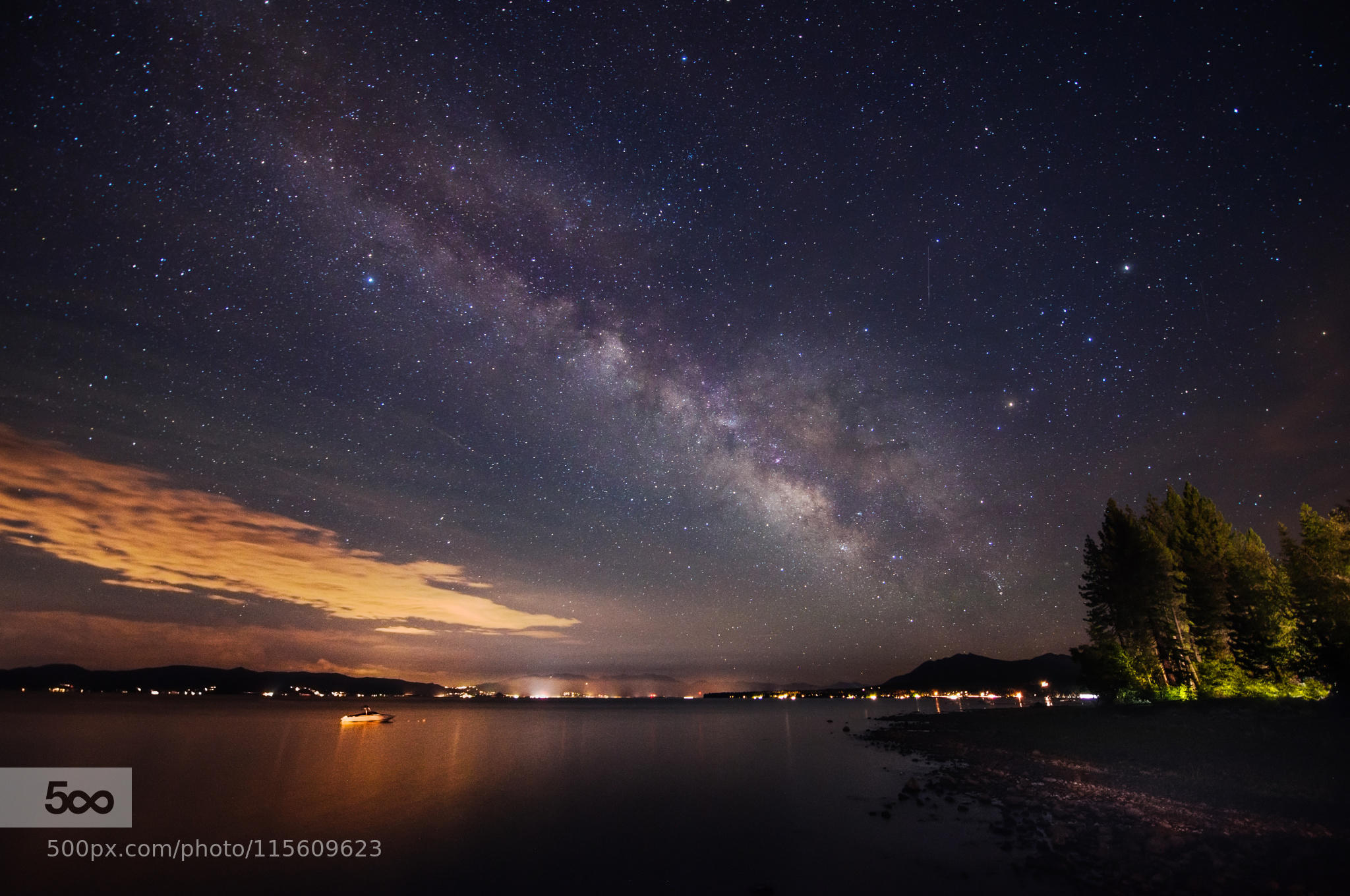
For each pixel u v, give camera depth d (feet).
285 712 425.69
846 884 50.62
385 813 81.76
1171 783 73.56
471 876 55.21
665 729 263.29
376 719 325.01
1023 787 82.48
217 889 53.16
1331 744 79.66
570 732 250.57
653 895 49.70
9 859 61.36
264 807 86.12
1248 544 143.23
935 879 50.34
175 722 274.36
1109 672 151.53
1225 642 139.44
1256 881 43.01
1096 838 56.59
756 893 49.44
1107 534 158.92
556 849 63.26
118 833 71.00
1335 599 100.94
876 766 118.42
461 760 144.87
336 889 52.80
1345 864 44.70
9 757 135.64
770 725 283.38
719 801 88.28
